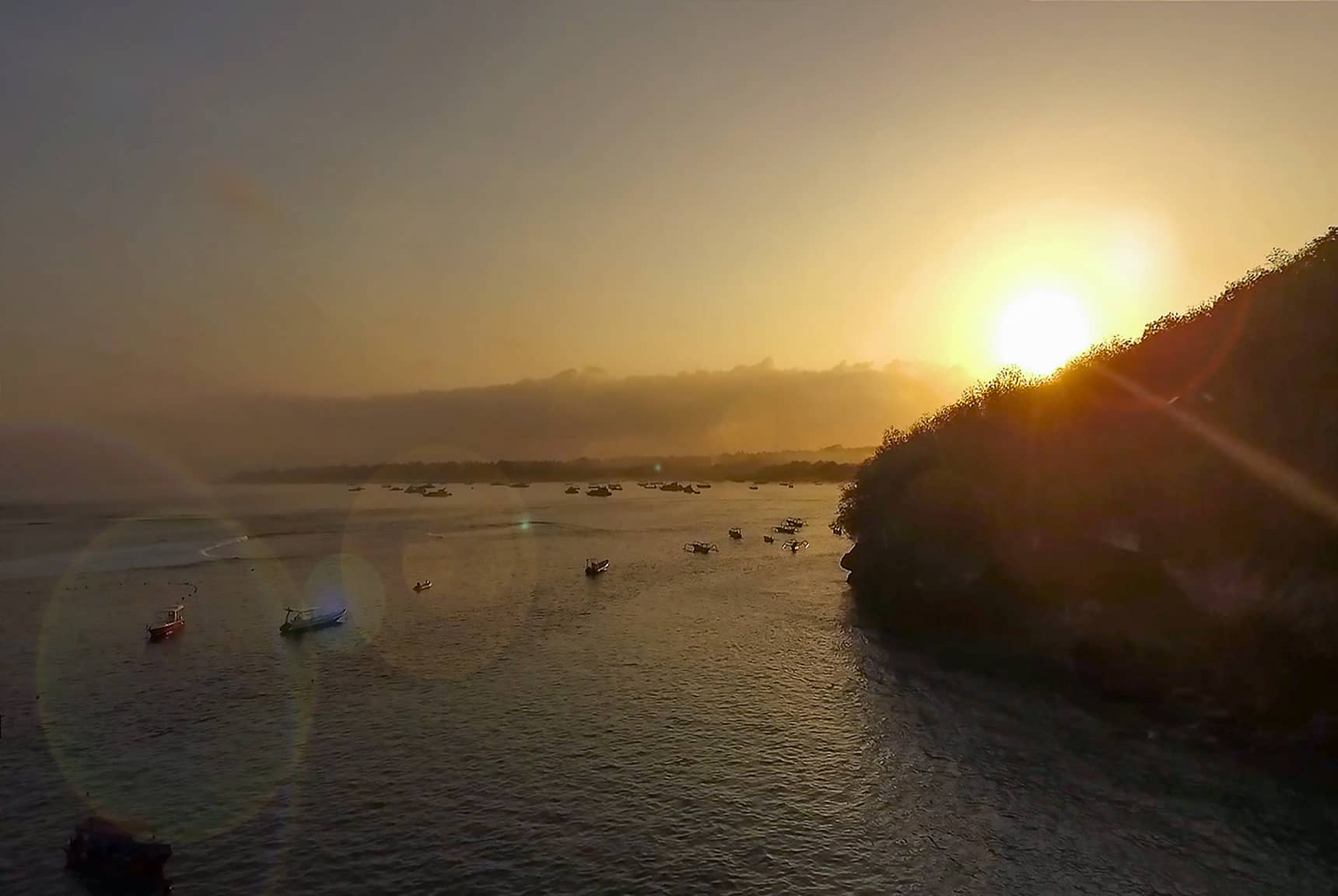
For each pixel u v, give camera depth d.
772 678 64.62
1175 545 59.03
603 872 35.94
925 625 81.38
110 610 94.00
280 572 121.56
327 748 50.56
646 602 97.06
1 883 35.91
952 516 83.38
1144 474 64.00
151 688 63.69
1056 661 66.62
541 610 92.94
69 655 73.81
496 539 167.38
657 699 59.38
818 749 49.62
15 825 41.06
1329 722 45.59
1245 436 56.00
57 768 47.97
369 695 61.38
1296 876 34.72
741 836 38.97
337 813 41.84
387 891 34.72
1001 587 76.94
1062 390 80.25
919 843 38.19
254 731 53.78
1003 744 50.00
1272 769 44.75
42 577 116.75
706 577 115.38
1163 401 67.31
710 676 65.38
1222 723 50.56
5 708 58.81
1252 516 53.66
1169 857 36.47
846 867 36.19
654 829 39.69
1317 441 50.56
